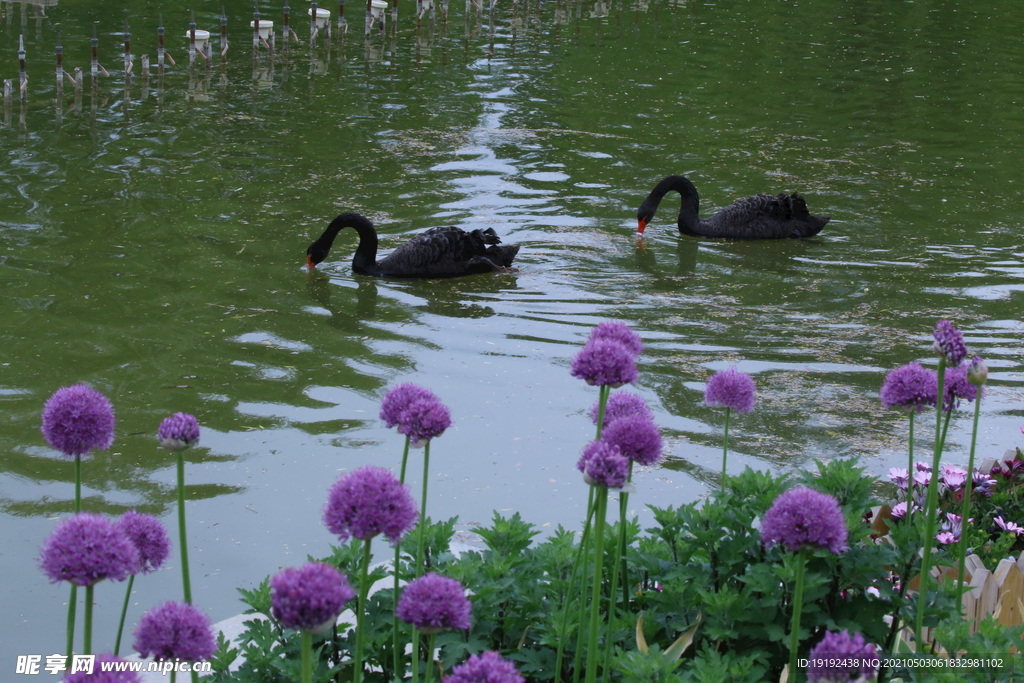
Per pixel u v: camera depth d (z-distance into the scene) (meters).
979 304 10.73
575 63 24.38
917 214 14.27
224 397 8.02
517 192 14.62
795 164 16.77
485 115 19.12
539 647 4.13
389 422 3.73
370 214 13.29
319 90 20.59
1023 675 3.54
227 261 11.36
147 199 13.46
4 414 7.59
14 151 15.60
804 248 12.73
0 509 6.36
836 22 31.92
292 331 9.51
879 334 9.79
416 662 3.34
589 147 17.28
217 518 6.34
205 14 27.95
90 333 9.20
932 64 25.97
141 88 20.25
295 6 30.05
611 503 6.55
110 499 6.53
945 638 3.65
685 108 20.41
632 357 3.54
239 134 17.08
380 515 2.79
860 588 3.85
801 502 2.95
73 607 3.14
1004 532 5.62
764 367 8.91
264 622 3.95
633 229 13.34
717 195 14.94
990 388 8.60
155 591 5.65
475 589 4.02
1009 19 33.53
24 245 11.53
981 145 18.39
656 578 4.11
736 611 3.70
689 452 7.27
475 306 10.41
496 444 7.42
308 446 7.29
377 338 9.43
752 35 29.09
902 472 5.37
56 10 27.55
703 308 10.45
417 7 28.09
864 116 20.39
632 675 3.46
